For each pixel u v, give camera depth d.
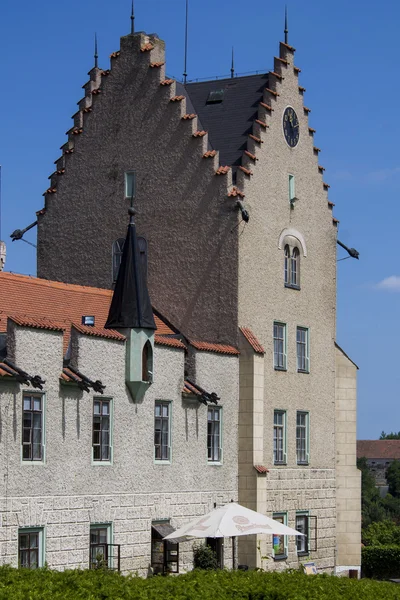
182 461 51.31
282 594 36.03
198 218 57.25
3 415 40.84
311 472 61.34
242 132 59.38
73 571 34.66
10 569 34.00
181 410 51.41
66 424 44.06
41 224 61.31
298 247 61.31
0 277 50.44
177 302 57.38
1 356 42.28
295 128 61.56
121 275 48.88
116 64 59.94
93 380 45.78
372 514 163.75
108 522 46.34
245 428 55.44
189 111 61.31
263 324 58.03
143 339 48.28
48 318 49.66
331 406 63.47
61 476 43.72
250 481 55.03
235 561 54.16
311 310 62.22
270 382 58.34
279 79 60.50
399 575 75.25
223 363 54.69
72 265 60.25
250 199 57.56
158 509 49.44
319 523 61.75
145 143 58.88
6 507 40.94
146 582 34.59
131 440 47.94
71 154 60.81
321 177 63.69
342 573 63.59
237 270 56.28
